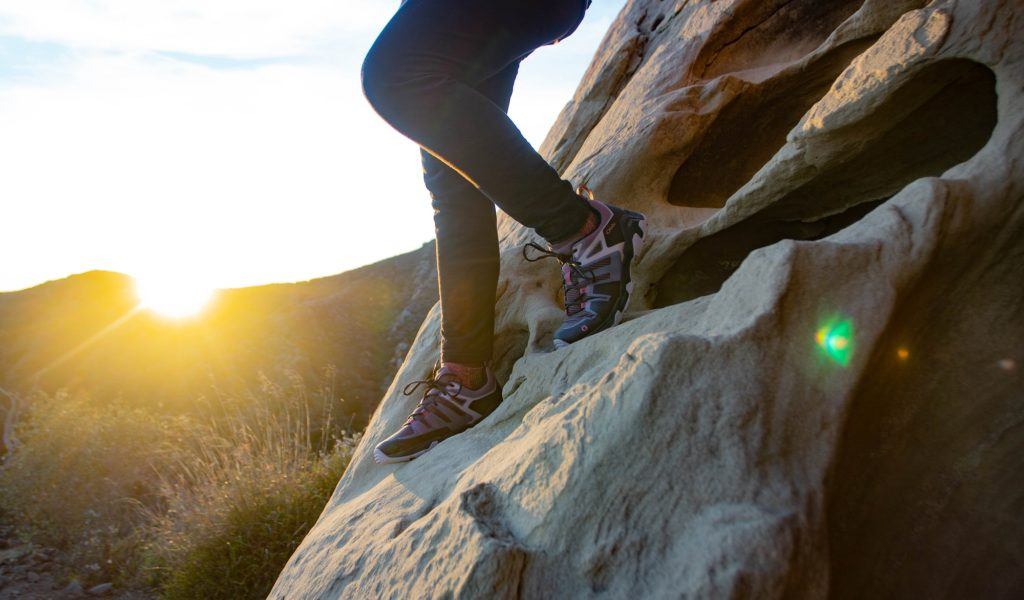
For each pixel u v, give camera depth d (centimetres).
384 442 187
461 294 179
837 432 100
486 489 123
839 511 108
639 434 106
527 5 147
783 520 91
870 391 111
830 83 259
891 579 111
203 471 477
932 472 115
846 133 169
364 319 1373
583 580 100
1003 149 119
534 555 105
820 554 92
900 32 153
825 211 212
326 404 779
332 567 154
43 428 646
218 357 1077
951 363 118
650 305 252
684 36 308
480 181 158
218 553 379
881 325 104
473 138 150
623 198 263
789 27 290
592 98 361
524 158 155
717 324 119
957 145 176
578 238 175
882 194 199
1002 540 115
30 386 1032
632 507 102
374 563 138
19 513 559
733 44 295
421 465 177
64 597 445
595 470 107
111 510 539
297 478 418
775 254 115
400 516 151
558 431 118
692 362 108
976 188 117
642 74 317
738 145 280
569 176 294
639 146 262
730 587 87
